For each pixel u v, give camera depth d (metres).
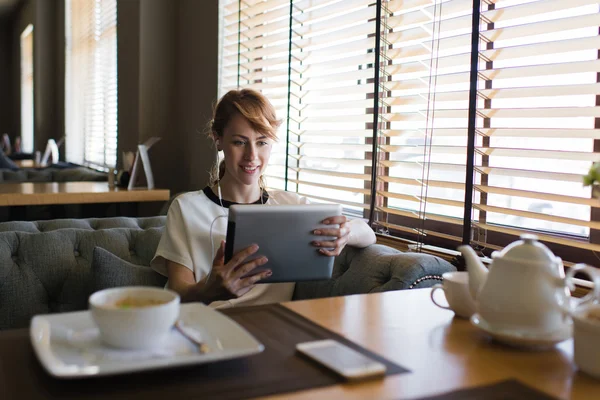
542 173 1.54
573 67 1.46
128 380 0.72
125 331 0.76
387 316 1.03
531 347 0.87
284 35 2.63
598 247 1.44
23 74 9.21
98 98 5.30
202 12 3.37
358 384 0.73
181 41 3.67
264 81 2.89
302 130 2.55
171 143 3.80
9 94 10.98
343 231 1.25
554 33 1.60
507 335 0.86
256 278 1.22
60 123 6.90
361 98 2.28
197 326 0.88
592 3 1.42
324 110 2.45
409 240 2.07
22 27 8.92
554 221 1.51
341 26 2.31
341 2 2.27
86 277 1.69
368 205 2.17
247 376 0.74
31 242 1.67
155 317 0.77
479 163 1.75
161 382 0.72
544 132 1.53
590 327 0.76
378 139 2.11
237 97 1.59
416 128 1.99
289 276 1.25
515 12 1.60
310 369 0.77
